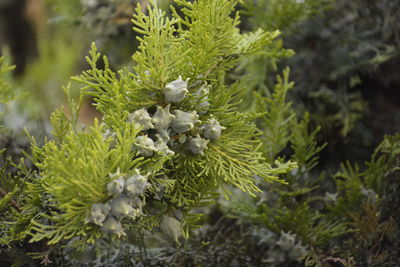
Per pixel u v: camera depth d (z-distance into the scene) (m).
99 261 0.75
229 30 0.68
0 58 0.65
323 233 0.79
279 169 0.66
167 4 0.83
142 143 0.62
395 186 0.80
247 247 0.82
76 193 0.60
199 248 0.80
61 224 0.62
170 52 0.65
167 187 0.64
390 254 0.78
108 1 0.88
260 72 0.92
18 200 0.68
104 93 0.65
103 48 0.89
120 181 0.60
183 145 0.65
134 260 0.77
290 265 0.79
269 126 0.80
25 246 0.70
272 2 0.90
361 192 0.80
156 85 0.64
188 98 0.64
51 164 0.60
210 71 0.69
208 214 0.91
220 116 0.66
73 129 0.70
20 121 0.88
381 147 0.81
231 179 0.65
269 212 0.79
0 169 0.69
